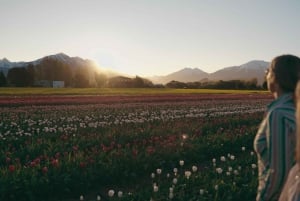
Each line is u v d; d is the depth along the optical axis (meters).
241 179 9.12
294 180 2.16
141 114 24.75
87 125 19.94
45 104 36.09
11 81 113.88
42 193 9.12
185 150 12.76
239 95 55.56
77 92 60.75
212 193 8.21
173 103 37.47
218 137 14.79
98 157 11.09
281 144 3.22
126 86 103.31
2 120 21.77
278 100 3.43
